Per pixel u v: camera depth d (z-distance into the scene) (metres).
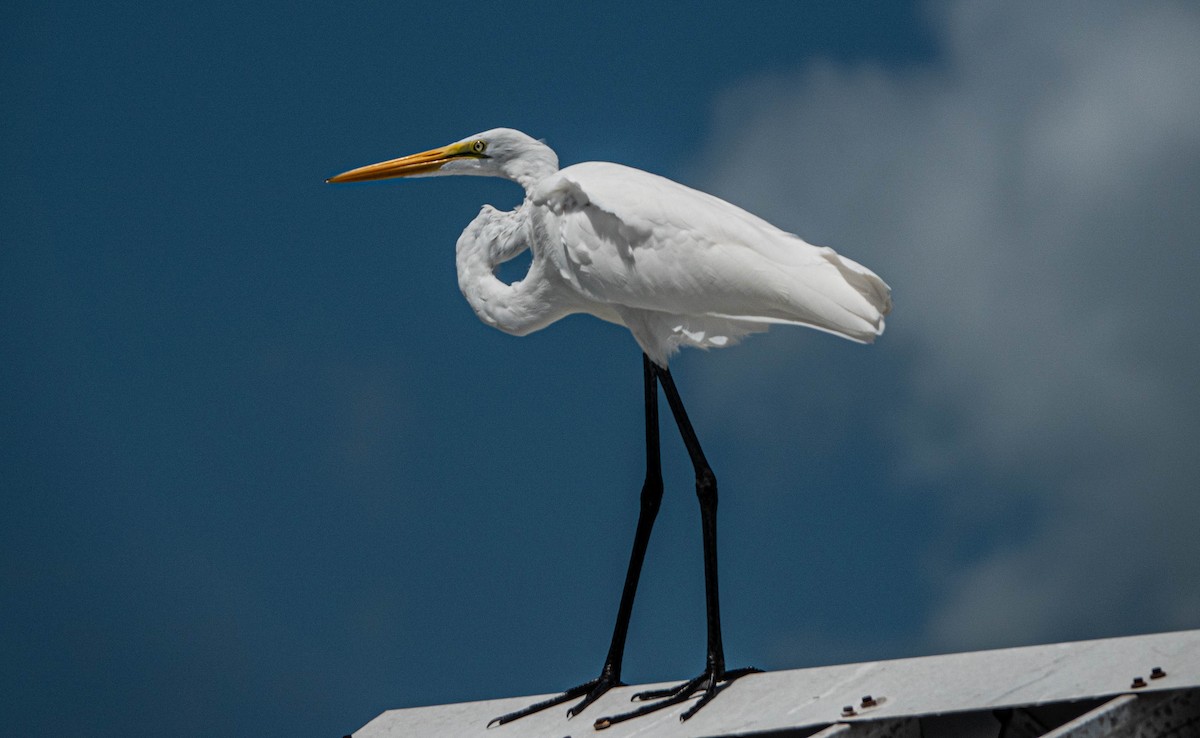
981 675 8.19
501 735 10.65
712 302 10.56
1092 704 7.36
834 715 8.26
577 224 11.10
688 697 9.84
